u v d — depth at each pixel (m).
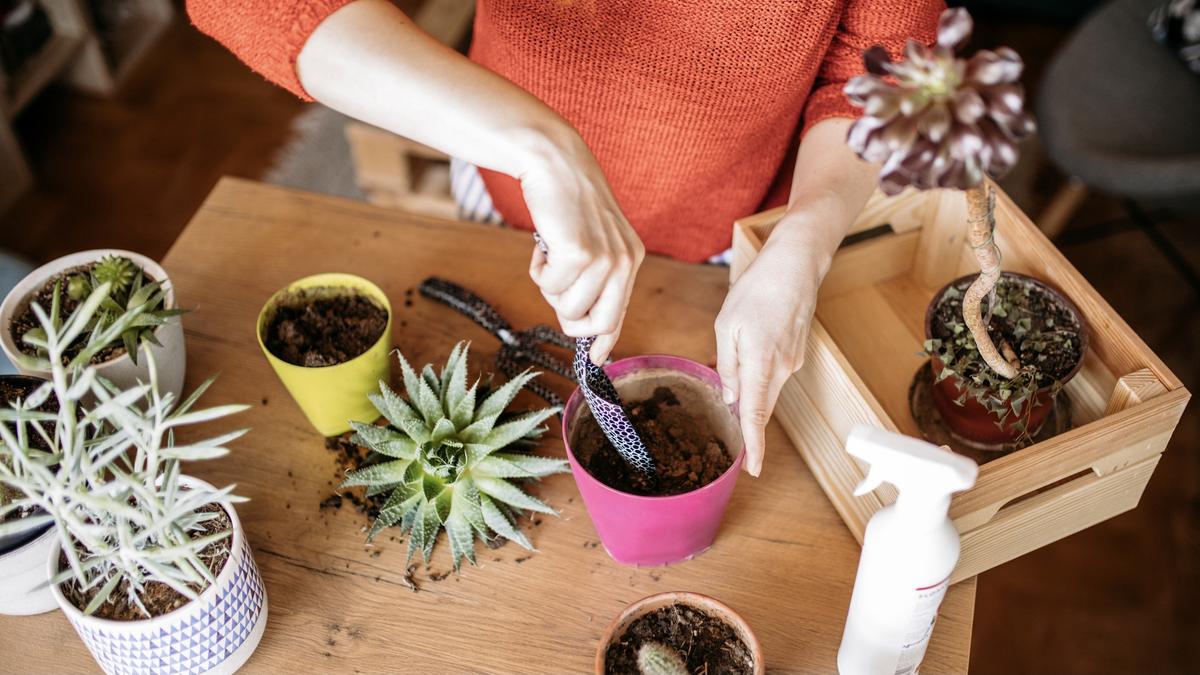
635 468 0.84
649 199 1.12
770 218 0.98
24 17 2.23
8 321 0.92
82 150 2.33
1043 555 1.73
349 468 0.95
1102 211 2.24
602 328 0.77
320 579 0.87
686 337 1.04
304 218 1.17
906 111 0.58
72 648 0.83
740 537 0.89
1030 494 0.92
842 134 0.98
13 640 0.83
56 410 0.84
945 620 0.84
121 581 0.77
